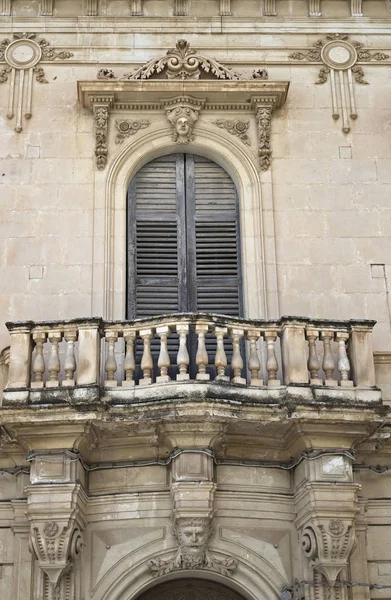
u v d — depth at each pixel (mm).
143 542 13531
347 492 13266
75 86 16625
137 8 17062
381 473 14297
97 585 13359
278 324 13867
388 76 16969
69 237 15602
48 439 13344
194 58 16578
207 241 16031
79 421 13078
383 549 13945
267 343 13797
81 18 17000
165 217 16125
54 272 15383
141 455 13922
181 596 13953
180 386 13141
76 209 15789
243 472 13930
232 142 16266
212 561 13445
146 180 16328
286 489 13961
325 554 13023
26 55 16812
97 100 16219
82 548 13477
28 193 15867
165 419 13086
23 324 13781
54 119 16391
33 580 13477
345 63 16984
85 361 13453
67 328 13742
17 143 16203
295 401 13156
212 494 13234
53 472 13211
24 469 14016
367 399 13523
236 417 13133
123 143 16188
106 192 15844
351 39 17125
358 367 13797
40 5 17094
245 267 15617
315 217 15883
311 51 17016
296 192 16031
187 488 13164
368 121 16609
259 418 13227
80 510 13344
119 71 16719
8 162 16062
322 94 16750
